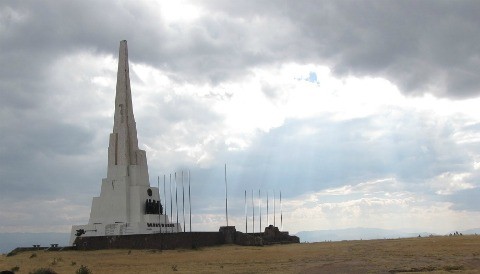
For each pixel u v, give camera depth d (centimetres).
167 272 7125
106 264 8606
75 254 10381
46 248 11262
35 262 9100
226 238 12106
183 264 8144
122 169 12638
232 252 9862
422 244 9388
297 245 11494
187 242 11088
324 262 7606
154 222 12488
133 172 12694
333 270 6688
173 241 10906
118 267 8106
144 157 13000
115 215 12406
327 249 9712
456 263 6838
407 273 6191
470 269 6372
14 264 8819
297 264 7500
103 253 10362
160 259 9044
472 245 8781
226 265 7762
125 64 13125
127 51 13238
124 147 12744
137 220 12306
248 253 9519
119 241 11044
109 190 12606
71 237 12469
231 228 12225
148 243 10900
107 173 12769
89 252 10638
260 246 11569
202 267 7600
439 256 7625
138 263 8594
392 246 9406
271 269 7050
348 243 10969
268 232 13412
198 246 11300
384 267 6738
